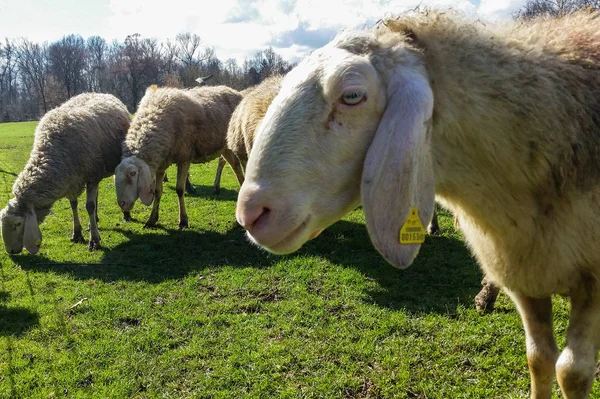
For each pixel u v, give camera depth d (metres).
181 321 1.43
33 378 1.17
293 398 1.06
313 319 1.40
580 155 0.62
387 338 1.27
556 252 0.65
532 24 0.74
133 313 1.50
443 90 0.60
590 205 0.63
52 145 2.19
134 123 2.43
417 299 1.49
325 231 2.20
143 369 1.19
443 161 0.62
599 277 0.66
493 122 0.61
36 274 1.91
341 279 1.68
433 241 2.03
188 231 2.44
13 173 4.52
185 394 1.10
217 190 3.39
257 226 0.56
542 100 0.61
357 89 0.55
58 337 1.38
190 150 2.58
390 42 0.59
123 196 2.30
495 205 0.66
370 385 1.09
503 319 1.33
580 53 0.68
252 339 1.31
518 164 0.63
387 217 0.53
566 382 0.69
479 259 0.82
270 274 1.77
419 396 1.04
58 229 2.59
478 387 1.05
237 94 2.97
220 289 1.67
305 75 0.58
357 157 0.58
